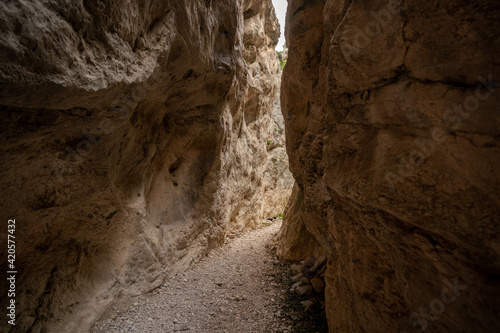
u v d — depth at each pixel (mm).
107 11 2158
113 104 2518
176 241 4949
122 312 3592
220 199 6426
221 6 4730
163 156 5047
